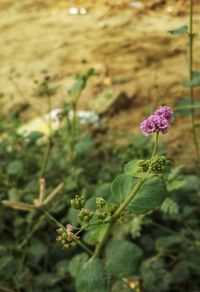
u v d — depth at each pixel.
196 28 1.04
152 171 0.46
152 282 0.73
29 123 1.31
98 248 0.53
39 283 0.77
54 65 1.70
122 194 0.49
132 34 1.64
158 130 0.47
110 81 1.50
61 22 1.94
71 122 1.11
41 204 0.67
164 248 0.75
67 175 0.92
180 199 0.82
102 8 1.80
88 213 0.48
